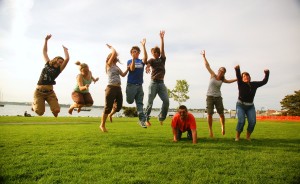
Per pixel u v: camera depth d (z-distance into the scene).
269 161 4.76
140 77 7.50
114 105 7.75
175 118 7.25
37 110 6.33
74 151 5.55
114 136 8.32
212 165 4.46
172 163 4.55
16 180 3.70
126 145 6.43
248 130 7.62
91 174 3.91
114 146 6.21
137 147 6.08
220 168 4.26
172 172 4.02
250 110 7.51
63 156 5.05
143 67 7.54
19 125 14.84
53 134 9.02
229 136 8.94
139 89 7.52
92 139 7.49
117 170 4.14
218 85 8.27
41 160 4.71
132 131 10.52
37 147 6.05
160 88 7.61
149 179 3.66
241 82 7.39
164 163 4.54
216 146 6.30
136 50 7.20
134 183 3.54
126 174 3.90
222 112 8.45
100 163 4.54
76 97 7.14
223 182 3.61
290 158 5.01
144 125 7.55
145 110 7.68
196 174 3.94
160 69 7.56
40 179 3.72
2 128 12.13
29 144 6.56
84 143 6.69
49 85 6.39
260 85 7.34
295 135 9.52
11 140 7.24
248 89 7.34
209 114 8.35
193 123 7.05
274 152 5.64
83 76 7.16
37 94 6.36
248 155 5.23
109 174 3.92
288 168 4.30
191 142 7.07
